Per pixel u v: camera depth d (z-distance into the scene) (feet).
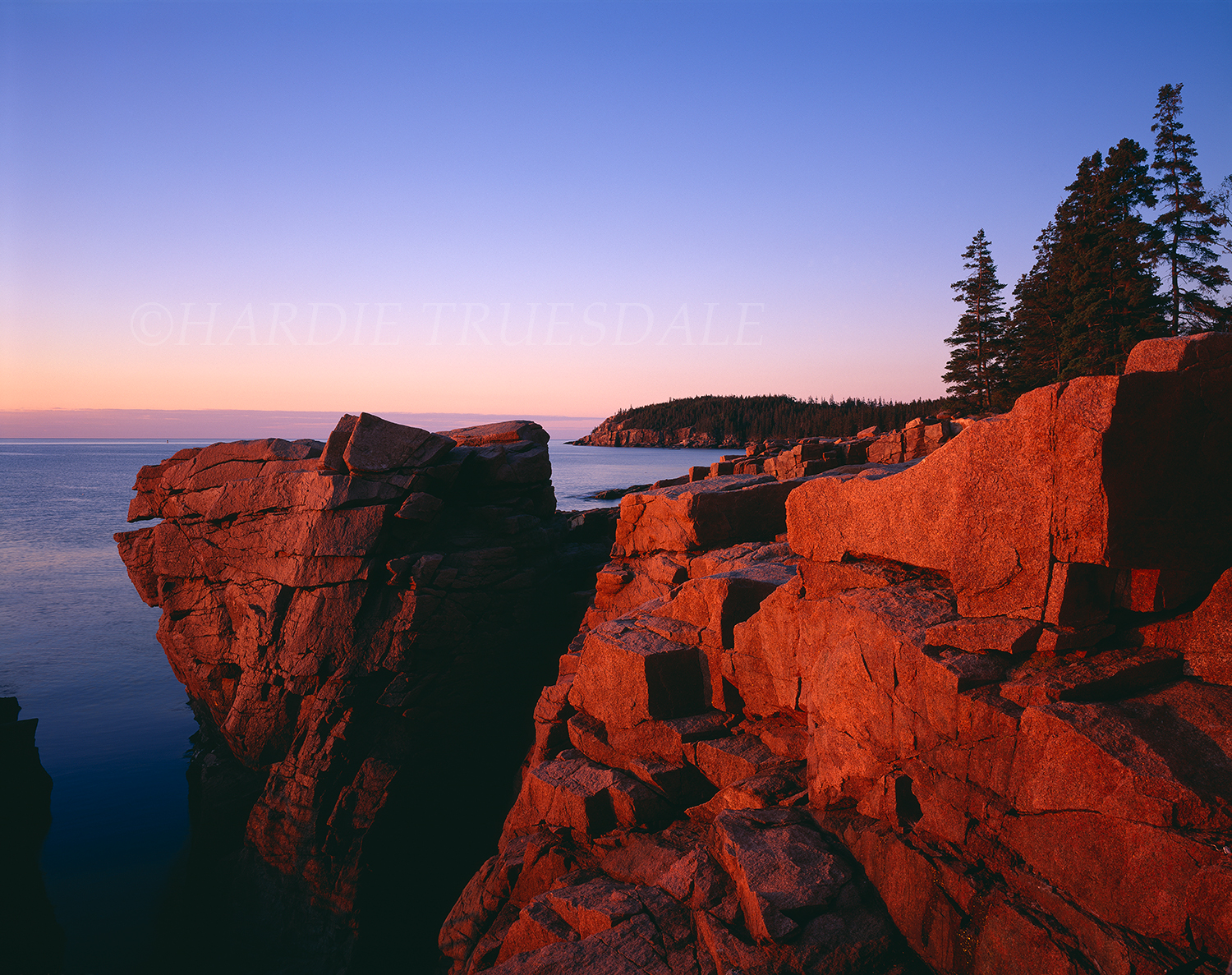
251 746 68.18
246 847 65.21
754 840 24.07
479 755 72.43
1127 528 17.95
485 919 35.94
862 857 22.27
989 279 231.50
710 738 33.27
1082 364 171.12
